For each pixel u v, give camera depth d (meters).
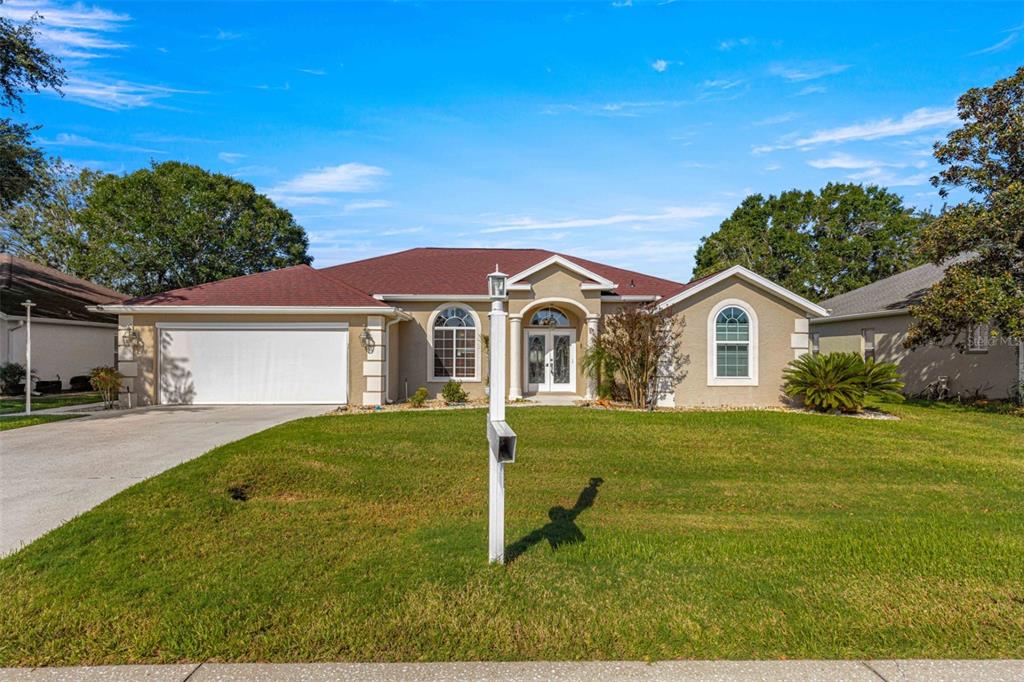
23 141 16.61
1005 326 14.68
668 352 15.23
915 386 20.38
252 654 3.48
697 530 6.03
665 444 10.32
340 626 3.79
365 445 9.54
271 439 9.65
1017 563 5.00
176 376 15.56
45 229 35.34
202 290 16.45
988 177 15.88
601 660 3.42
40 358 21.28
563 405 15.22
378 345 15.65
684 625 3.81
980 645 3.61
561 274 16.86
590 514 6.63
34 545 5.09
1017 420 13.97
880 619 3.93
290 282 16.98
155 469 7.79
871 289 25.81
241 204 33.75
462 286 18.30
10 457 8.55
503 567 4.81
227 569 4.75
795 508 7.05
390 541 5.52
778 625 3.84
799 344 15.59
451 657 3.45
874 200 39.88
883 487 7.98
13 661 3.42
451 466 8.58
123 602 4.13
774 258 40.38
